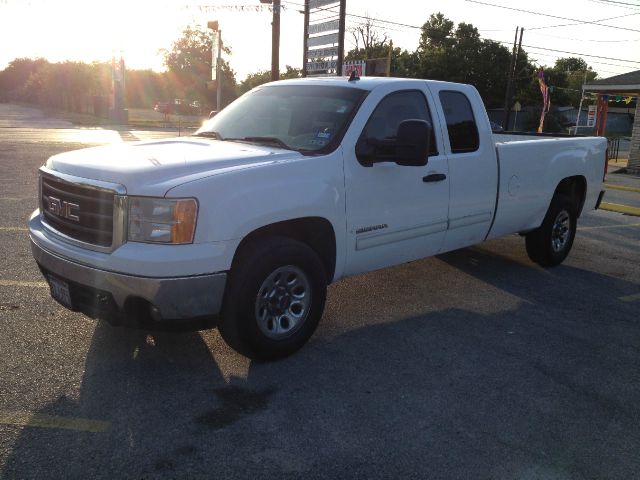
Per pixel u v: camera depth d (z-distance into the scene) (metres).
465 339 4.73
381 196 4.62
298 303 4.18
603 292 6.20
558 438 3.35
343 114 4.55
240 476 2.88
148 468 2.91
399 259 5.01
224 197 3.60
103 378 3.79
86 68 61.62
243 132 4.85
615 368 4.31
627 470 3.07
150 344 4.31
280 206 3.87
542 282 6.47
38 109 76.31
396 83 4.93
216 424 3.32
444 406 3.64
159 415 3.39
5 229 7.44
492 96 62.78
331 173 4.23
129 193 3.48
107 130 35.09
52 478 2.79
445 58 60.00
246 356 4.05
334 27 20.14
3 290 5.24
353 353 4.36
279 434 3.25
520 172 6.09
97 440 3.12
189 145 4.42
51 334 4.38
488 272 6.77
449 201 5.26
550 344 4.71
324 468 2.97
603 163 7.51
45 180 4.12
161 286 3.41
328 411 3.52
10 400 3.46
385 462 3.04
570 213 7.03
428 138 4.25
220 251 3.57
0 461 2.90
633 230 9.97
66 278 3.77
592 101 63.00
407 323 5.03
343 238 4.39
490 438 3.31
